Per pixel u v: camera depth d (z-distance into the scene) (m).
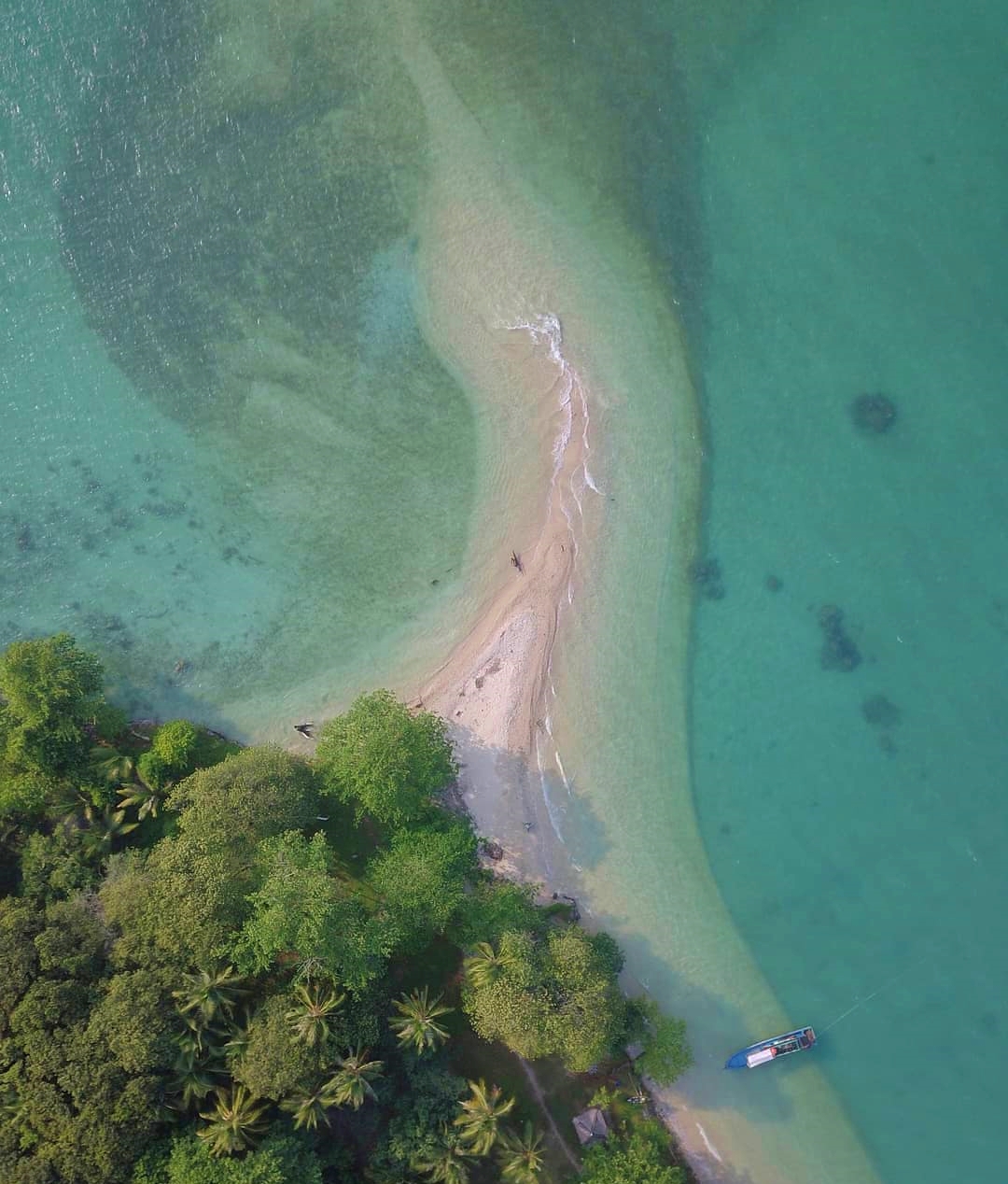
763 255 47.28
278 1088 38.00
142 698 47.25
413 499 47.25
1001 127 46.78
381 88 47.31
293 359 47.50
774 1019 46.16
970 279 46.88
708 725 47.00
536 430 46.97
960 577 46.81
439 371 47.16
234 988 39.88
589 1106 44.03
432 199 47.28
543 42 47.38
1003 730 46.59
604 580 47.00
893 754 46.84
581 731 46.81
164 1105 38.47
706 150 47.41
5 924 39.06
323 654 47.38
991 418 46.84
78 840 42.59
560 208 47.16
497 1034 40.47
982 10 46.78
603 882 46.41
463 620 47.06
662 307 47.19
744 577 47.22
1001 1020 45.91
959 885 46.41
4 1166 37.19
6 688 42.22
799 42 47.34
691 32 47.31
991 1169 45.25
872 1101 45.84
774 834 46.78
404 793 42.06
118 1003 38.06
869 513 47.09
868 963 46.41
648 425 47.06
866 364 47.12
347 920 39.91
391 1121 40.06
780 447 47.31
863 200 47.19
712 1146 45.44
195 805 41.31
